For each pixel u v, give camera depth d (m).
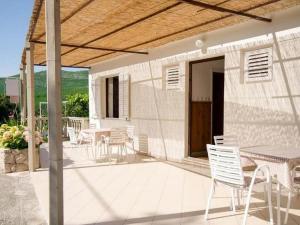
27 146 6.70
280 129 5.12
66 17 5.22
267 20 5.18
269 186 3.39
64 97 17.31
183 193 4.88
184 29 6.14
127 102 9.20
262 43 5.38
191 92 7.36
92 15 5.12
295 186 3.67
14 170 6.53
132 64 9.01
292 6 4.84
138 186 5.32
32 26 5.39
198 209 4.13
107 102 11.20
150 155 8.38
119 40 7.03
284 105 5.05
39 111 15.48
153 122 8.23
